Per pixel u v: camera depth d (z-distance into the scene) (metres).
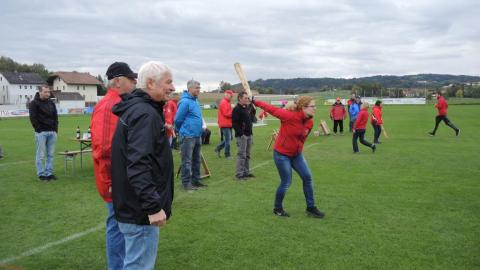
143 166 2.92
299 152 6.61
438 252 5.18
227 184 9.24
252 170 11.10
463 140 18.12
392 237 5.71
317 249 5.29
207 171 10.05
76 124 31.59
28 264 4.82
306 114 6.23
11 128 27.25
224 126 13.01
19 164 12.22
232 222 6.41
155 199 2.92
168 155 3.22
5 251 5.22
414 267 4.74
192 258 5.01
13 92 84.44
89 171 11.02
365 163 12.01
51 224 6.36
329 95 86.75
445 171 10.62
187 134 8.48
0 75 84.75
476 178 9.70
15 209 7.20
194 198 7.93
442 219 6.52
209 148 16.16
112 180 3.17
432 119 33.31
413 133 21.70
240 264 4.84
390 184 9.09
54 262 4.89
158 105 3.22
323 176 10.03
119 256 4.31
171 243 5.50
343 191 8.45
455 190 8.48
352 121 22.61
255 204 7.48
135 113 3.02
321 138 19.77
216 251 5.23
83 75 91.88
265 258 5.01
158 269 4.70
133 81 4.27
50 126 9.62
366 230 6.01
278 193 6.68
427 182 9.28
